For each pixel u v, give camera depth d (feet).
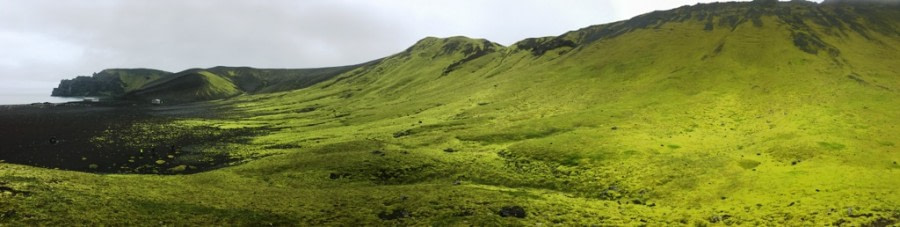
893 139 247.50
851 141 248.73
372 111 625.82
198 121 630.74
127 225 139.33
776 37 555.69
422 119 501.56
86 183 180.34
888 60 476.95
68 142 413.39
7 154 353.31
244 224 152.35
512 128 392.06
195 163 342.23
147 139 449.06
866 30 578.25
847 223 140.97
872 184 175.94
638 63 568.82
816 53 496.64
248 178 257.75
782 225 147.02
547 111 458.91
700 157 256.73
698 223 159.63
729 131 328.90
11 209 135.74
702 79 474.08
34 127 499.92
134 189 182.19
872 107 321.11
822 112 322.96
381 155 292.61
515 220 164.76
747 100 402.93
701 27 649.20
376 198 195.21
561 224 161.89
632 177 235.20
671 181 220.23
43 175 181.37
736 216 162.50
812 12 653.71
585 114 415.64
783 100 382.42
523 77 640.99
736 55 520.01
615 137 322.55
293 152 348.38
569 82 565.12
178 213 156.56
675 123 361.71
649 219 168.76
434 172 269.85
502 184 247.50
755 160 239.30
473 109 518.78
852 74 422.41
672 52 577.84
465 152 319.68
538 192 224.33
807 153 235.40
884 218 141.49
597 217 172.45
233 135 495.00
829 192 172.96
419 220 163.73
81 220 137.69
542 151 303.68
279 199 190.19
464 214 170.81
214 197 185.06
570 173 257.96
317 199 192.95
